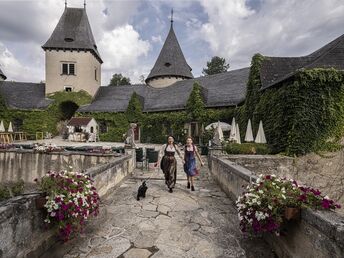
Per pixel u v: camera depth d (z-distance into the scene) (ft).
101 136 91.04
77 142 83.15
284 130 40.40
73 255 11.20
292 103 38.63
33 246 9.80
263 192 10.48
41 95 102.94
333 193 35.42
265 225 10.19
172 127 82.48
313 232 8.45
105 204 18.56
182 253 11.59
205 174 33.37
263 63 55.31
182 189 23.89
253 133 51.49
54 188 10.48
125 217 15.90
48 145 42.70
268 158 35.27
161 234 13.52
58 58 99.14
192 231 14.01
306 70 37.55
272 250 12.01
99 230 13.91
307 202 9.44
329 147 37.06
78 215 10.82
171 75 105.40
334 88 38.01
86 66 100.27
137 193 21.71
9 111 93.25
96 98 103.96
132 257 11.10
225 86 83.25
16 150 41.98
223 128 62.75
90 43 101.55
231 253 11.72
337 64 41.04
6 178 41.78
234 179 19.34
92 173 16.83
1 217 7.99
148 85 109.70
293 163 35.76
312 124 37.52
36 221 10.06
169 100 91.56
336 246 7.14
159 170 35.50
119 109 93.71
